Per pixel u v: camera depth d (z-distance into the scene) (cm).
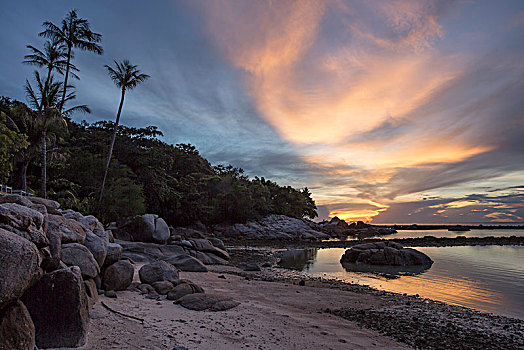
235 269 2352
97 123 6206
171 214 6688
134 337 594
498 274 2305
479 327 1022
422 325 995
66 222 877
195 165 8681
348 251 3109
